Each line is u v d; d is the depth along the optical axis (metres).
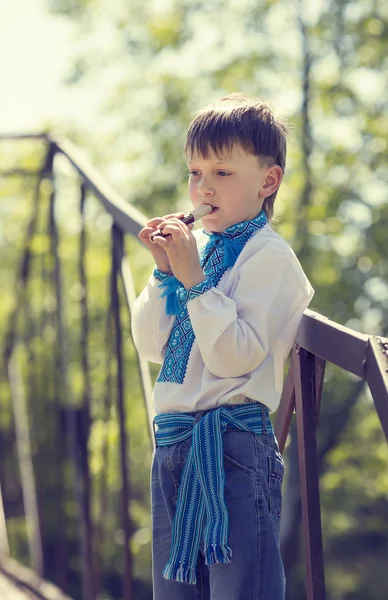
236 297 2.03
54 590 5.23
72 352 12.72
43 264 6.43
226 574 1.94
